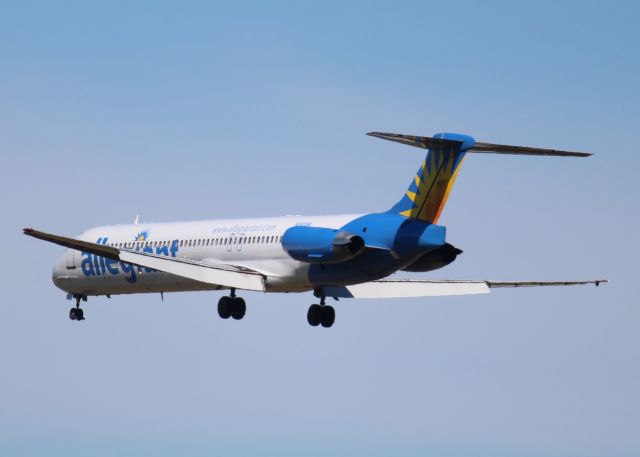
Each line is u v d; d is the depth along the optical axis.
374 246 142.12
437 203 138.75
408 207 141.50
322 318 157.00
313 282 149.50
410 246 139.75
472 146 135.38
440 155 137.88
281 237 152.12
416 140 135.88
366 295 153.00
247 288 150.00
